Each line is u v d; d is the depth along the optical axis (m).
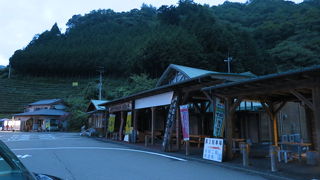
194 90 11.55
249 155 10.27
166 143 12.03
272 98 11.02
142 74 37.47
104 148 13.58
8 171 2.24
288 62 48.38
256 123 17.44
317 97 6.31
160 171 7.16
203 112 16.11
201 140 14.99
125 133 19.08
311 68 5.75
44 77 86.06
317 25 56.34
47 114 39.69
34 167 7.66
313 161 8.01
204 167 7.89
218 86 8.59
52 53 87.00
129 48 73.69
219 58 41.97
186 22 56.97
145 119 22.95
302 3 76.88
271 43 58.03
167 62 39.59
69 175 6.52
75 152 11.52
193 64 39.12
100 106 26.33
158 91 13.74
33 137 23.19
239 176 6.58
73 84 71.44
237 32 49.94
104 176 6.42
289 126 17.47
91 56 82.69
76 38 100.25
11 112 58.62
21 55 87.88
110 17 114.56
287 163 8.28
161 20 70.44
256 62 43.75
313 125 10.41
